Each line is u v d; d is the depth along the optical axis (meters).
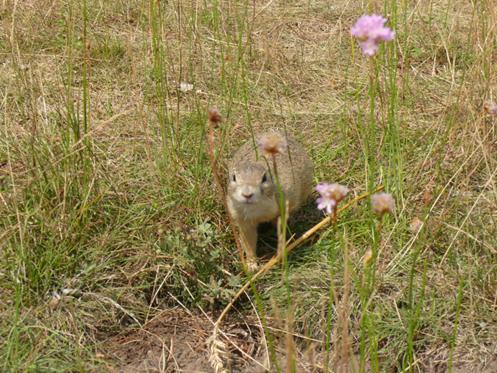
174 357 0.86
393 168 1.01
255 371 0.86
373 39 0.65
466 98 1.07
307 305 0.90
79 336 0.85
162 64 1.16
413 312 0.89
